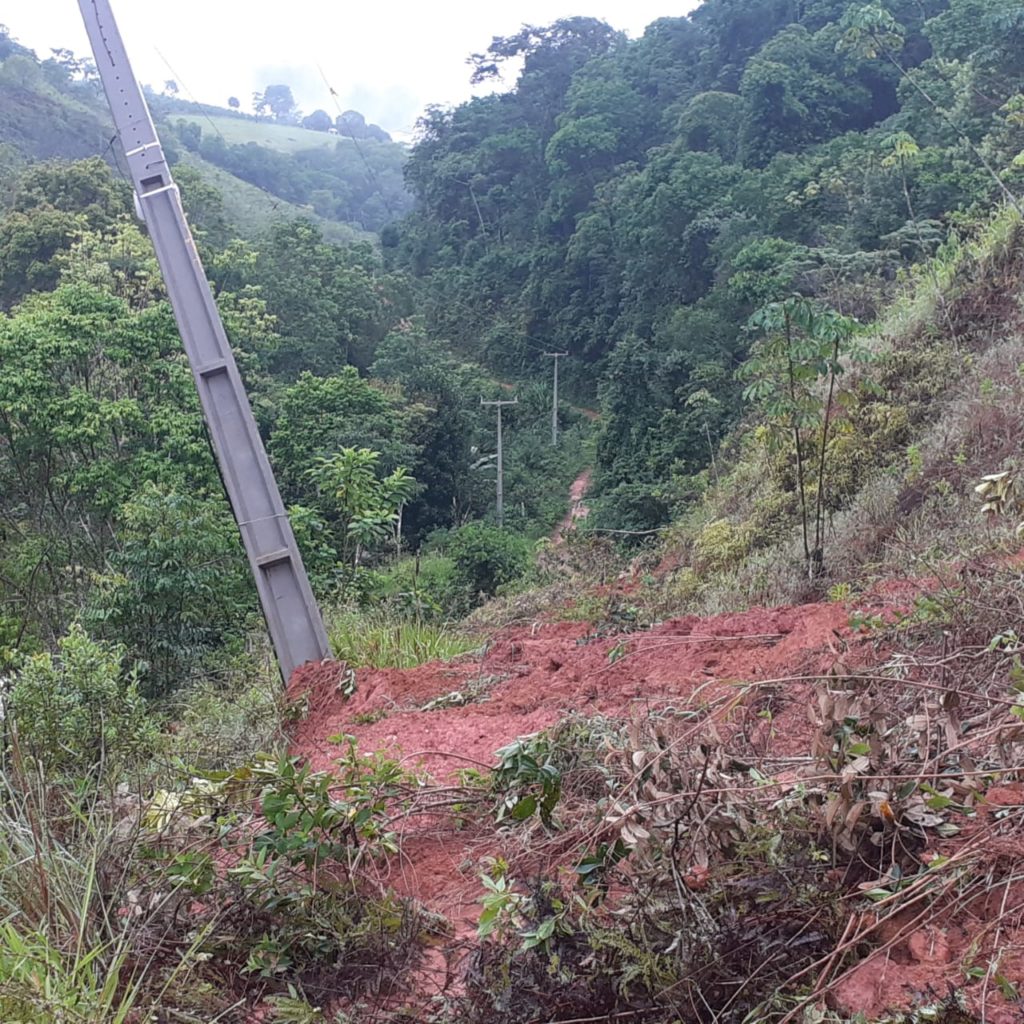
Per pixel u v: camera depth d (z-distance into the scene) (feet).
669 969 7.03
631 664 16.92
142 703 17.28
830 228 100.17
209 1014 7.79
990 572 13.05
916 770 8.12
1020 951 6.53
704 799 8.06
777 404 26.53
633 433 108.88
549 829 9.45
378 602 30.71
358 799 9.53
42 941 7.62
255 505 23.41
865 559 24.17
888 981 6.66
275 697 19.33
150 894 8.70
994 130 57.47
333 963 8.46
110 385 73.41
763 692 12.07
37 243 114.52
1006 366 29.53
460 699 17.30
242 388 24.27
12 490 69.56
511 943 7.74
